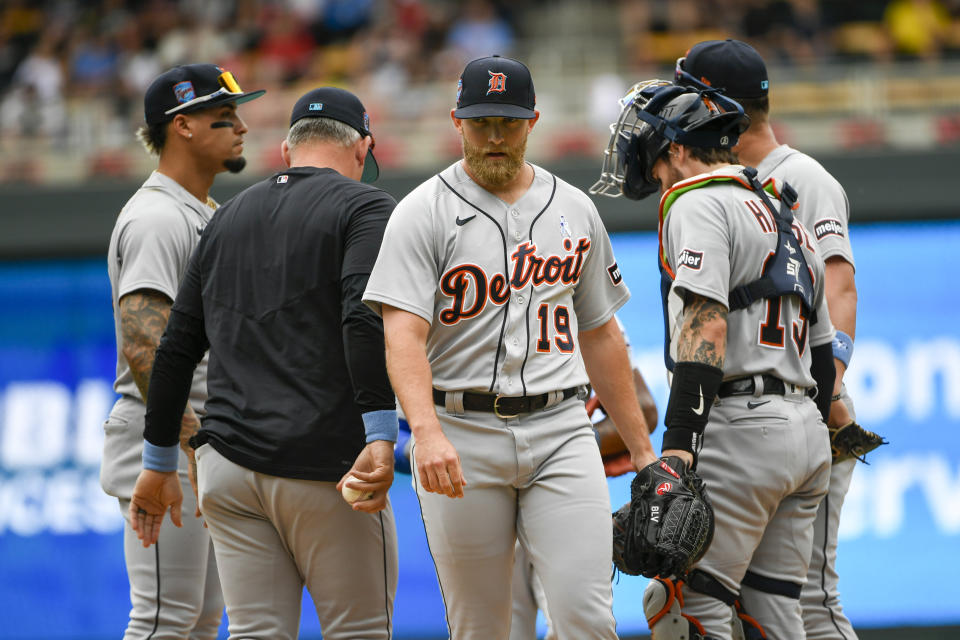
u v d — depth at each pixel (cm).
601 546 1144
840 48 4325
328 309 1191
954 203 3055
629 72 4147
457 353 1166
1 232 3350
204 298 1246
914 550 2778
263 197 1245
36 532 2955
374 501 1134
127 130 3644
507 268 1167
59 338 3144
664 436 1196
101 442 3039
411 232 1147
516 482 1170
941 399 2873
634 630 2742
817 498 1293
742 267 1232
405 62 4359
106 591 2925
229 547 1213
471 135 1154
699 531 1154
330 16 4678
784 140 3522
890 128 3509
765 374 1233
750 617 1282
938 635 2741
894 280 2984
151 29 4675
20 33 4716
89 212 3378
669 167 1310
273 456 1166
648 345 2936
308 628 2812
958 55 4388
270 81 4303
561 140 3647
